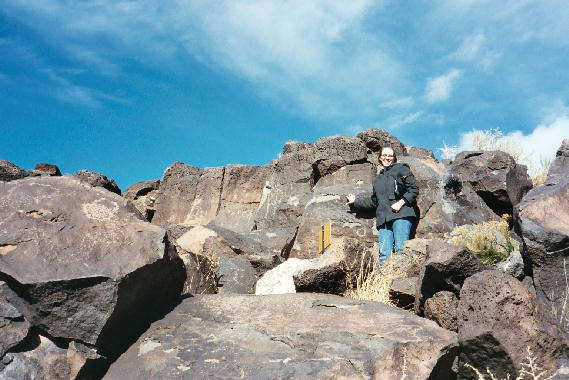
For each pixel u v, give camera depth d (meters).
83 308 3.81
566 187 5.00
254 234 9.41
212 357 3.77
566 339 3.94
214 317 4.34
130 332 4.07
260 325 4.18
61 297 3.78
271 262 7.50
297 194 10.43
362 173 10.30
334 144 10.61
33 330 3.81
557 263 4.52
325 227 8.52
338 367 3.59
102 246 4.12
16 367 3.61
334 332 3.98
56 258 3.91
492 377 3.76
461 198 9.22
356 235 8.77
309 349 3.80
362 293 5.58
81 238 4.12
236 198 12.94
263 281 6.48
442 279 4.62
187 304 4.55
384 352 3.72
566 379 3.74
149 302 4.26
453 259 4.54
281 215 10.18
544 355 3.84
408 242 6.40
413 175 8.50
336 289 5.55
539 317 3.98
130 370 3.77
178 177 13.62
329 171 10.55
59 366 3.73
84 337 3.80
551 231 4.55
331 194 9.52
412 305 5.30
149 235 4.36
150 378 3.64
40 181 4.59
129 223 4.45
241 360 3.71
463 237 7.21
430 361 3.77
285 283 6.33
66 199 4.43
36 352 3.73
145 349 3.93
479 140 11.97
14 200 4.30
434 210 9.02
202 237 7.90
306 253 8.90
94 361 3.79
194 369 3.66
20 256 3.87
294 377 3.52
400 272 6.03
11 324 3.73
